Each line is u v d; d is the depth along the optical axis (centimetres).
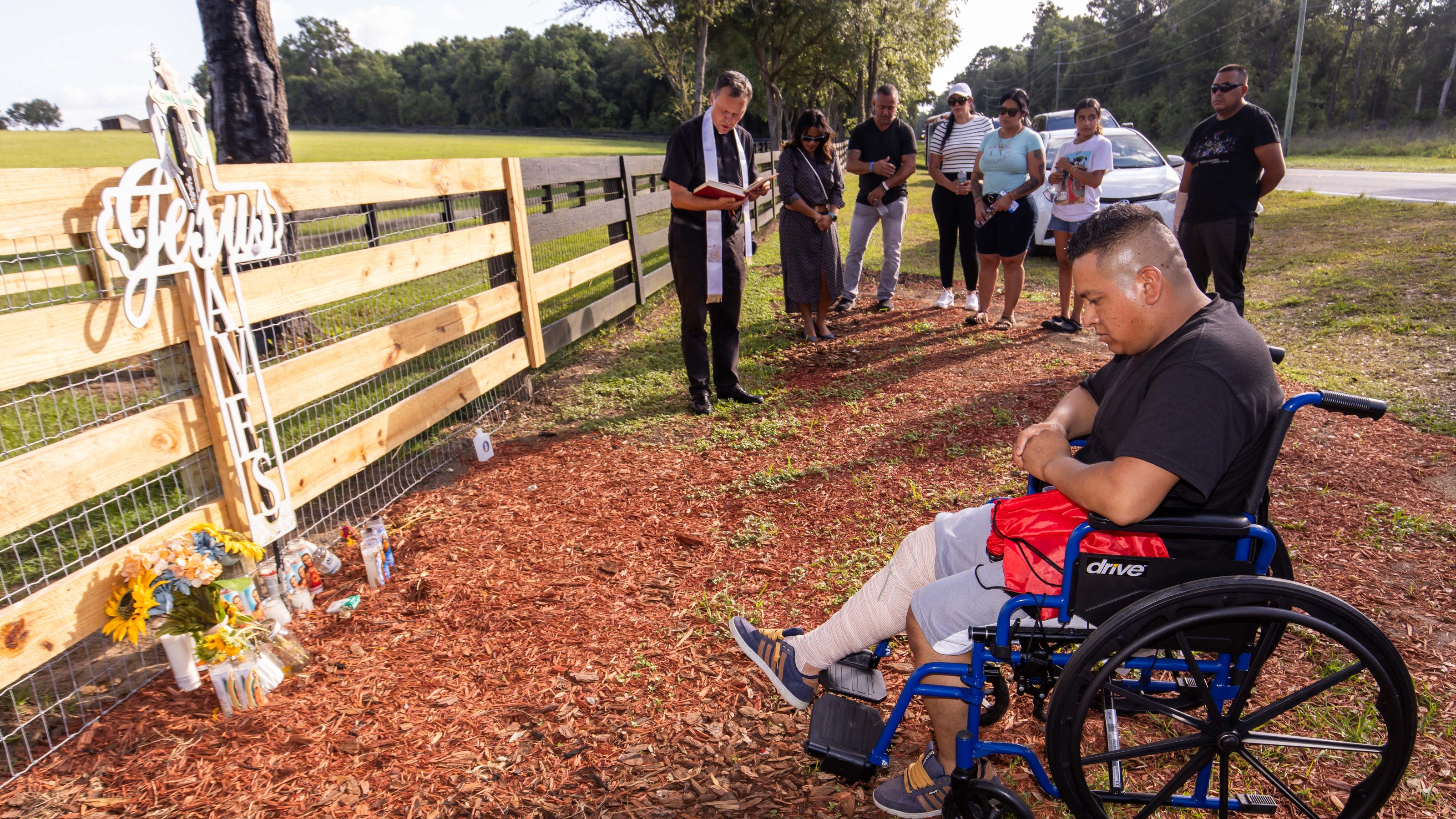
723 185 488
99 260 265
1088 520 182
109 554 271
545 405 568
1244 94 563
